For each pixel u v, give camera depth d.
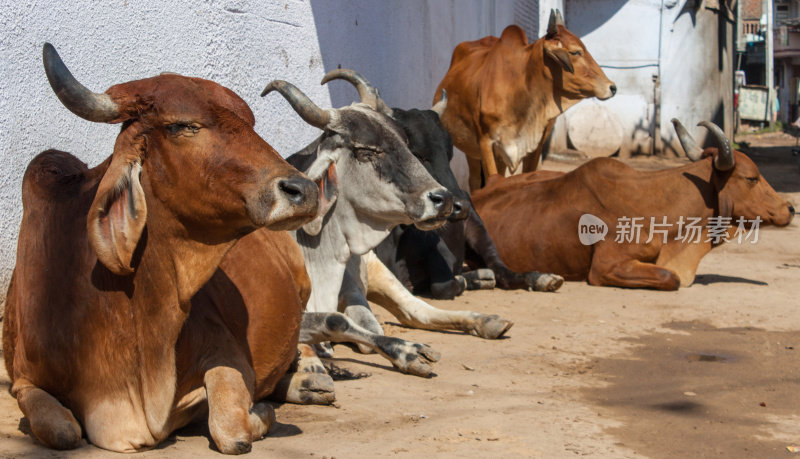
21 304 3.11
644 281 7.30
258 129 6.63
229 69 6.28
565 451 3.32
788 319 6.35
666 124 20.55
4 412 3.42
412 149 5.83
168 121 2.81
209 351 3.10
